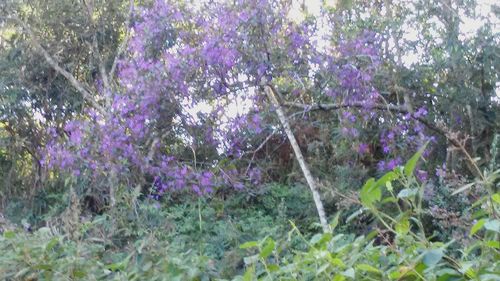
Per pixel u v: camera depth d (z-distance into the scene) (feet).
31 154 35.17
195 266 14.12
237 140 27.40
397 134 27.32
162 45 26.43
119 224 23.36
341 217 24.66
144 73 26.17
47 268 13.80
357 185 28.37
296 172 30.94
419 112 26.08
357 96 25.64
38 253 14.14
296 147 25.20
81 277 13.80
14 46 35.22
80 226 16.57
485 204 9.89
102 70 33.83
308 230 26.91
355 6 27.76
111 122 26.63
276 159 31.96
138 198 27.35
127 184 27.22
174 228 23.77
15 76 35.01
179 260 13.93
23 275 13.80
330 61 25.17
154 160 27.27
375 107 26.43
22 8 35.60
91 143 26.99
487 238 9.28
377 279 9.43
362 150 27.89
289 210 28.43
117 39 35.73
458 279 8.73
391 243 10.37
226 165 27.32
